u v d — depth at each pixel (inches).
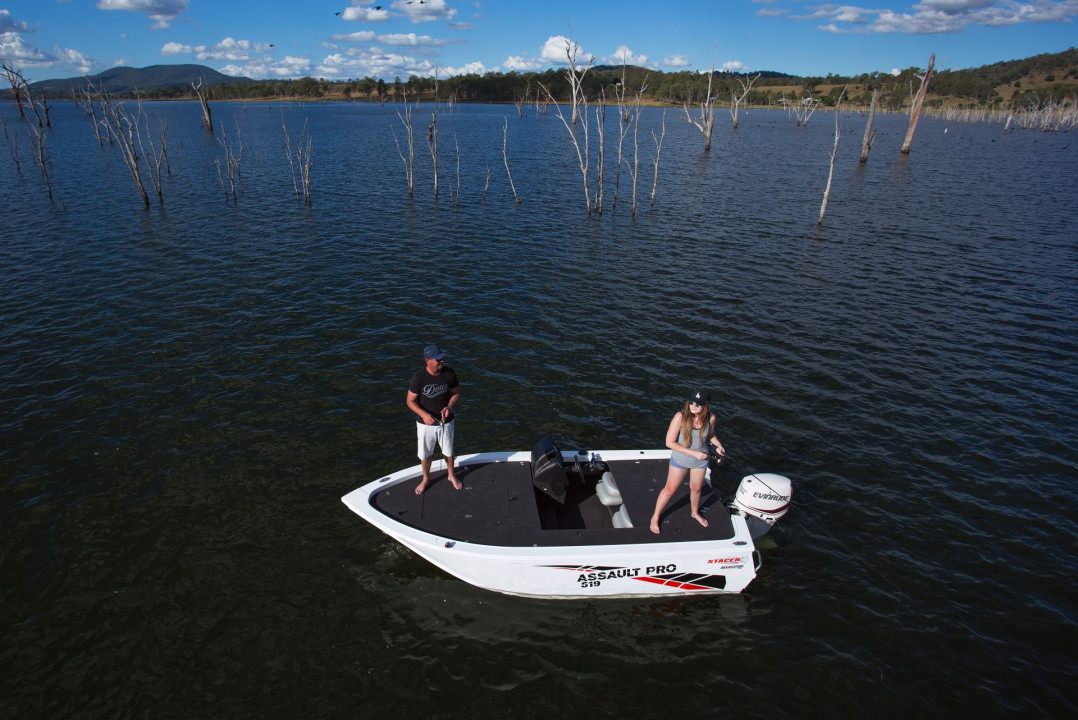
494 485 418.3
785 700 319.3
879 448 542.6
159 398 594.6
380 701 313.0
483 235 1248.8
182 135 3304.6
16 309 800.9
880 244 1212.5
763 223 1386.6
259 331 754.2
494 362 691.4
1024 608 378.3
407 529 377.1
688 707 314.8
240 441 530.3
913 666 339.3
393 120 4822.8
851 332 789.9
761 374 676.7
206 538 419.8
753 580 396.5
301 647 342.6
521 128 4069.9
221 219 1330.0
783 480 412.2
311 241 1170.0
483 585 377.4
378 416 575.2
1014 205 1615.4
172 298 855.7
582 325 799.1
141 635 346.3
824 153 2834.6
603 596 380.2
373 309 835.4
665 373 675.4
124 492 462.0
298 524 435.8
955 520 454.3
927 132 4347.9
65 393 598.5
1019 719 310.7
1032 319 837.8
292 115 5649.6
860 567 408.5
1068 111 4982.8
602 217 1437.0
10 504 445.7
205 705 308.5
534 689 322.3
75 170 1961.1
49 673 323.0
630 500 411.2
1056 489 491.2
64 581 381.1
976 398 631.2
